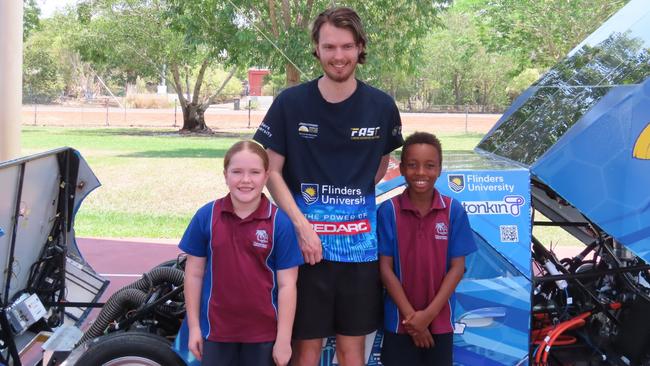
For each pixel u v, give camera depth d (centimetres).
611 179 389
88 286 525
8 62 741
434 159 346
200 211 338
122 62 3541
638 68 408
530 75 5300
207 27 1561
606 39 472
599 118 392
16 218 406
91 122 4184
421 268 350
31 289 458
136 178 1683
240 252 326
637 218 387
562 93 460
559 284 438
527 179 387
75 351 396
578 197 391
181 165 1967
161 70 3659
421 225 351
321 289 337
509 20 2181
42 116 4359
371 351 374
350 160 336
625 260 450
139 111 4888
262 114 4731
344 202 336
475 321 371
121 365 361
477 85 5500
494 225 377
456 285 349
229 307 327
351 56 321
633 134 388
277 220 330
